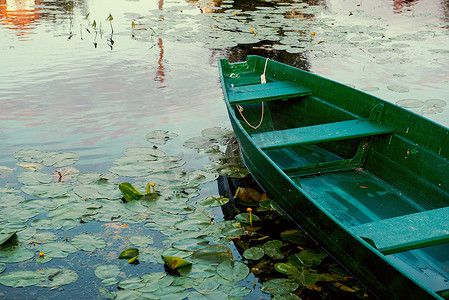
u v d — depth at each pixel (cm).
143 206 361
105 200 366
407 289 233
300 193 312
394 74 680
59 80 639
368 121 425
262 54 774
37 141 470
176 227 337
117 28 922
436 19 1055
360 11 1147
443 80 655
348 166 430
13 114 531
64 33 878
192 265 297
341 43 832
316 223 307
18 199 361
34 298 269
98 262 304
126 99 583
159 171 411
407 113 389
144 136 488
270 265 305
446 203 351
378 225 292
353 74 683
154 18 1017
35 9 1100
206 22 978
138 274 293
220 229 337
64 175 404
